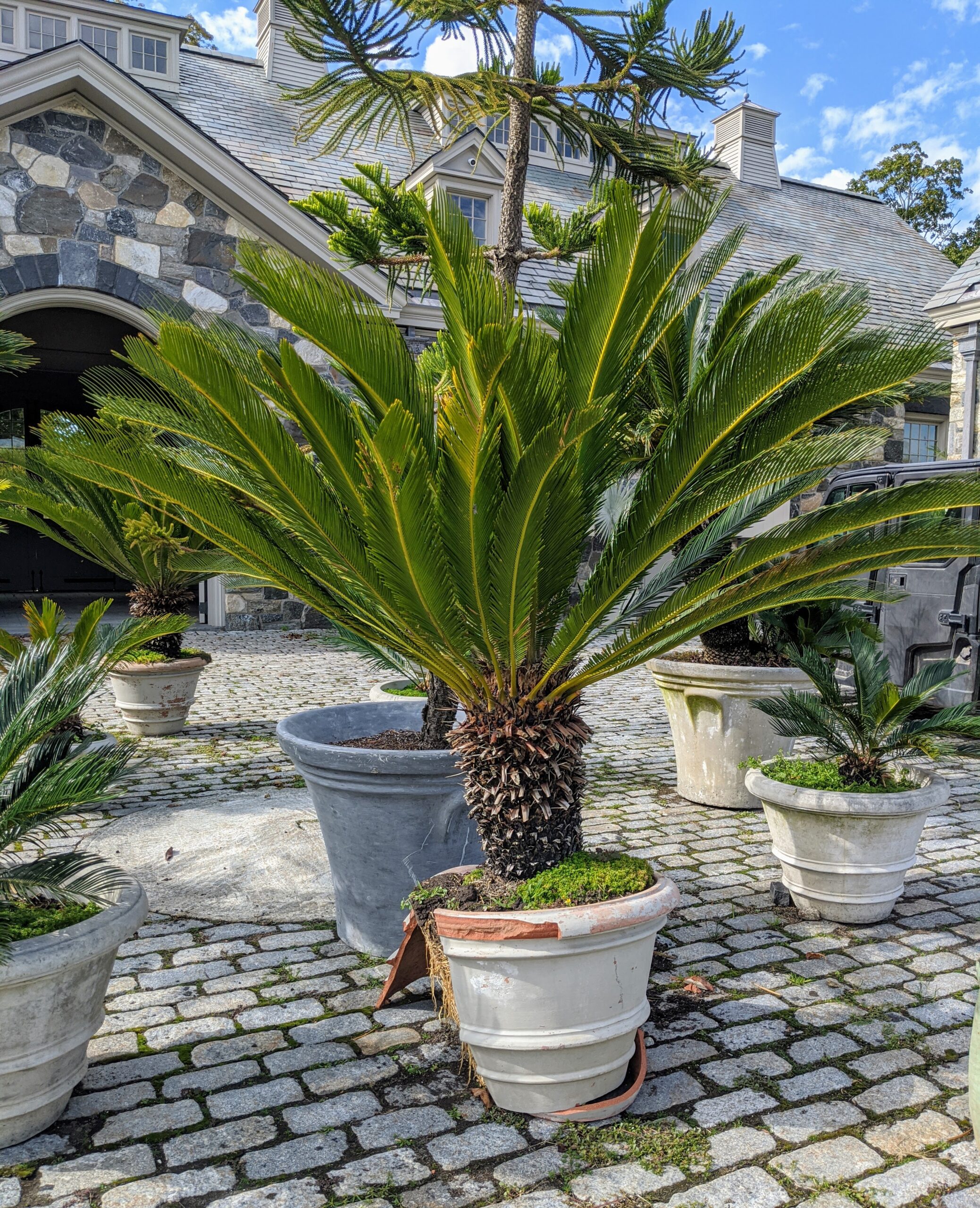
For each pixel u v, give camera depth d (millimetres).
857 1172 2250
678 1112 2502
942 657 6801
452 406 2188
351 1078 2646
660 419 4695
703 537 3303
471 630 2605
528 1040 2385
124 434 2818
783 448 2457
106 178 10883
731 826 5090
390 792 3178
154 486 2643
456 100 4340
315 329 2238
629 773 6250
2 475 5219
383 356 2381
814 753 5859
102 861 2545
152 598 6887
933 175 30578
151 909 3824
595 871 2572
